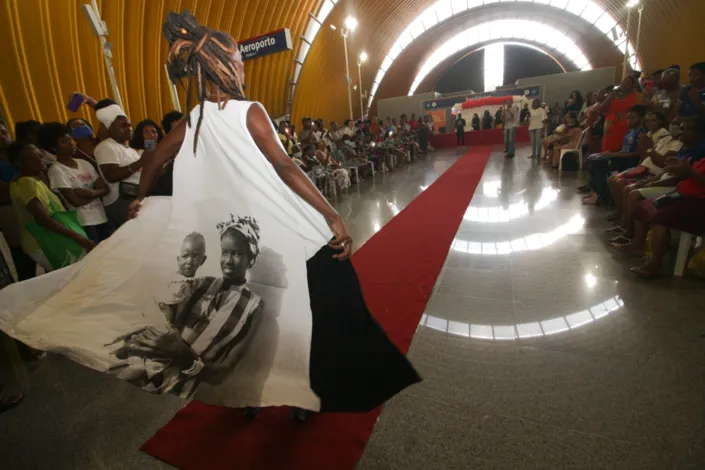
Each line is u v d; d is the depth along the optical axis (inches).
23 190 93.5
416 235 173.3
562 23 1026.7
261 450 64.6
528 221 181.2
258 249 54.9
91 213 114.5
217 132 51.1
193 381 58.4
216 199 54.1
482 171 361.1
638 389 72.4
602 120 253.4
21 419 77.4
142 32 298.8
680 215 106.2
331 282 55.9
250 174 52.2
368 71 890.1
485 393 74.7
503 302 108.6
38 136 106.9
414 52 1061.8
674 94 172.9
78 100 137.7
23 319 61.6
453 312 105.3
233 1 389.4
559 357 83.6
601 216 178.1
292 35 539.5
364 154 403.5
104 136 133.6
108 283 60.2
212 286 56.6
